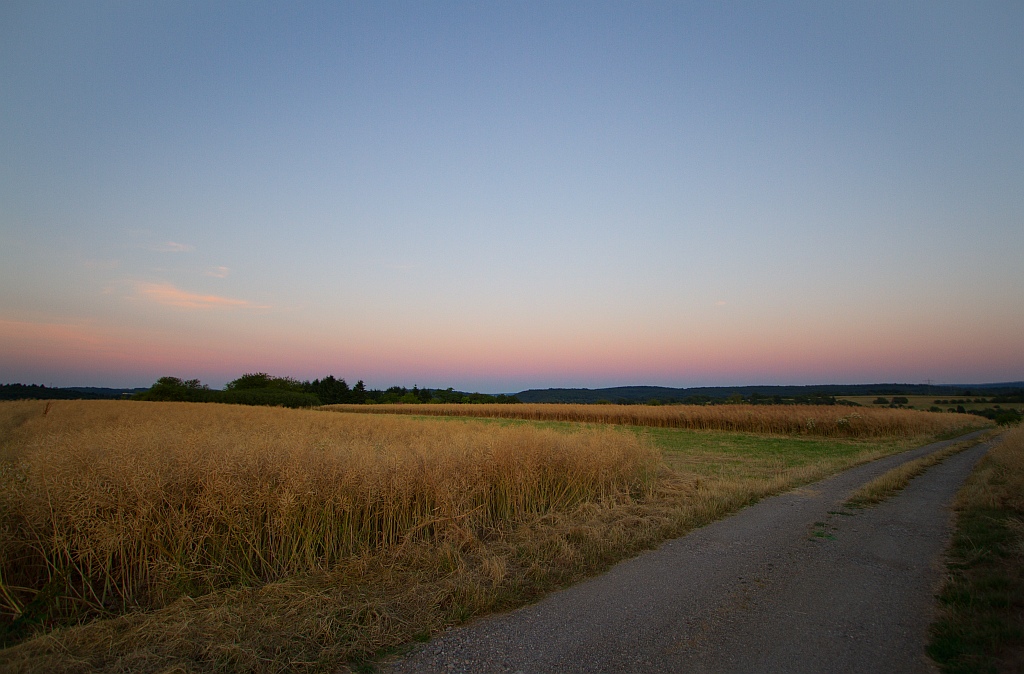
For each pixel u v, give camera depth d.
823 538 7.54
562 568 6.16
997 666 3.82
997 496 9.90
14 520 5.38
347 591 5.44
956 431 32.41
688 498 10.12
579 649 4.20
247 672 3.87
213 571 5.70
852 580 5.80
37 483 5.52
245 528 6.09
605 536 7.44
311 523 6.46
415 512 7.52
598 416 43.69
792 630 4.53
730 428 33.12
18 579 5.16
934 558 6.59
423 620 4.73
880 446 23.23
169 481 6.16
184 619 4.59
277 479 6.72
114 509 5.52
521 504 8.93
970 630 4.38
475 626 4.67
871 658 4.02
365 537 7.00
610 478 10.62
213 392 69.69
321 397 104.00
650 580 5.83
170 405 40.09
